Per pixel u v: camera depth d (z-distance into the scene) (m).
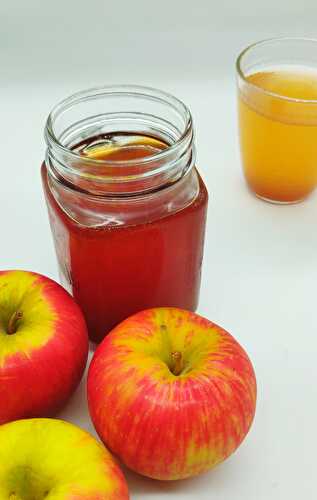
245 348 0.42
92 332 0.42
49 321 0.35
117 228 0.36
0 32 0.66
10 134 0.60
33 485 0.30
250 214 0.52
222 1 0.66
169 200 0.36
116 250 0.36
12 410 0.35
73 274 0.39
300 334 0.43
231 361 0.33
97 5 0.66
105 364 0.33
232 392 0.32
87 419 0.39
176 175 0.36
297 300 0.46
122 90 0.39
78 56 0.67
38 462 0.30
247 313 0.45
